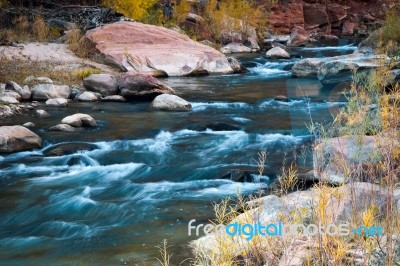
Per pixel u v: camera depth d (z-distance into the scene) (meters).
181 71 17.31
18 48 17.16
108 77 13.79
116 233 5.89
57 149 9.26
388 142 3.17
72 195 7.24
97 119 11.46
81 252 5.45
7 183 7.83
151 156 8.98
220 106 12.76
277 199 3.90
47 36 19.20
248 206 4.18
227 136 10.09
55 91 13.15
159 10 24.03
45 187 7.62
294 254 3.02
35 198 7.19
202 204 6.70
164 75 17.14
